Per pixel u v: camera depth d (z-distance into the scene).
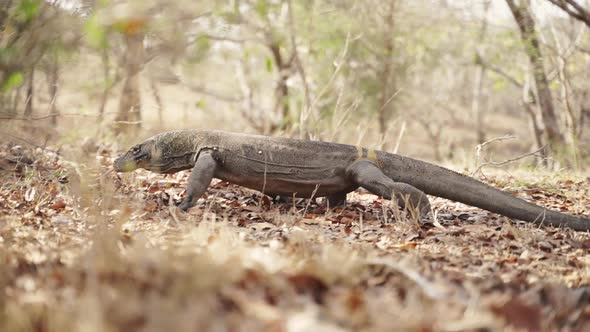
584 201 8.40
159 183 7.79
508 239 5.77
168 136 7.01
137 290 3.28
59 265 3.98
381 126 18.25
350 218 6.62
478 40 18.30
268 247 4.85
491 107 38.97
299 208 7.20
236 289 3.36
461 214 7.07
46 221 5.63
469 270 4.56
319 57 15.95
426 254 5.00
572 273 4.70
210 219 6.20
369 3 17.62
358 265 3.95
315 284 3.59
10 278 3.59
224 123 18.50
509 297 3.76
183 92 19.72
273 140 6.89
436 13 18.23
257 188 6.96
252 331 2.89
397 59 19.36
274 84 19.48
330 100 14.05
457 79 33.75
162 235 5.18
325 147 6.87
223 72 21.11
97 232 4.38
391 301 3.40
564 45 16.73
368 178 6.62
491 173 10.72
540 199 8.43
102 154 8.93
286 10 15.98
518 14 14.40
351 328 3.06
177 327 2.82
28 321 2.94
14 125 6.91
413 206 6.52
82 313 2.89
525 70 17.06
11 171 7.04
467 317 3.30
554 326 3.53
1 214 5.74
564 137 14.94
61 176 6.99
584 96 16.34
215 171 6.90
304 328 2.94
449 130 32.84
